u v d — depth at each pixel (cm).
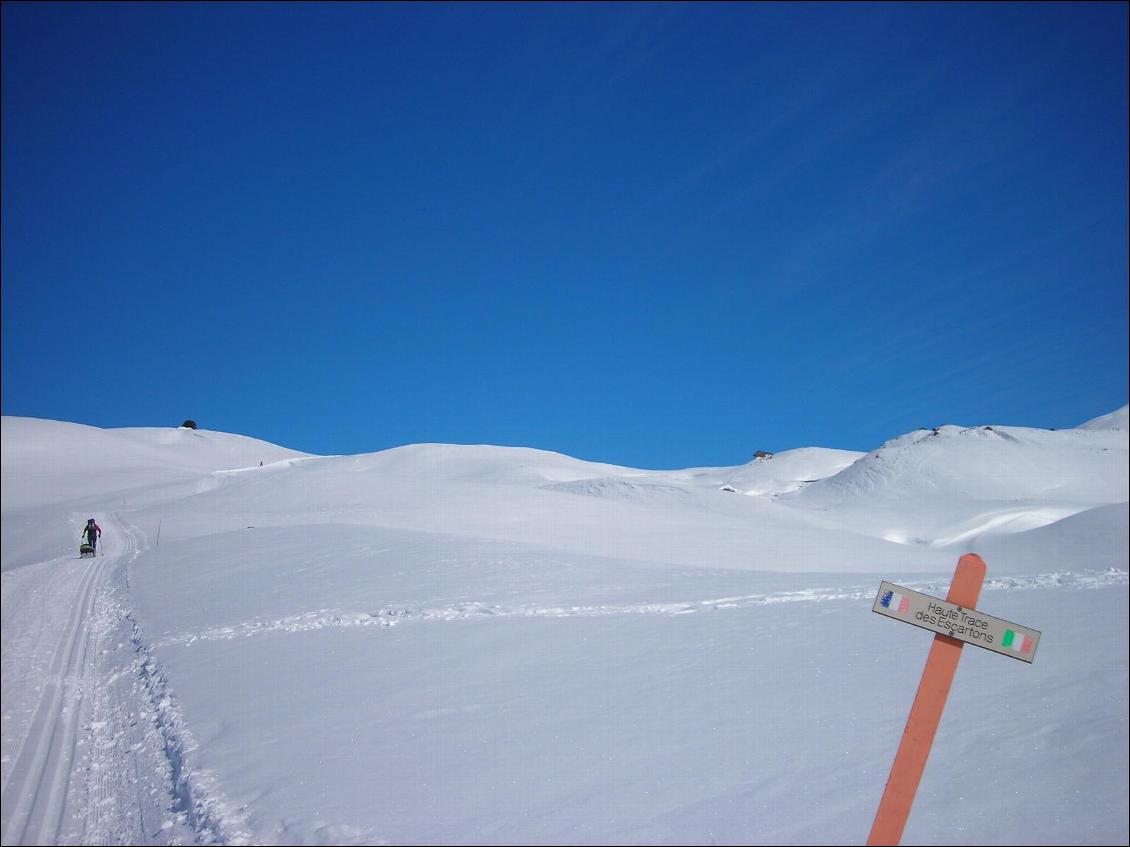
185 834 630
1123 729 648
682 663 1027
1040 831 513
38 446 8719
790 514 6081
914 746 444
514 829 569
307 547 2584
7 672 1216
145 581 2230
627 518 4553
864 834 523
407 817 602
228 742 830
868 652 1011
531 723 816
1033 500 7638
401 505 4900
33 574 2494
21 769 809
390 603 1670
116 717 991
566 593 1736
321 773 714
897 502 7912
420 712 886
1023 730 675
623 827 560
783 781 620
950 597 444
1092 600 1266
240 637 1415
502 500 4975
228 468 10081
